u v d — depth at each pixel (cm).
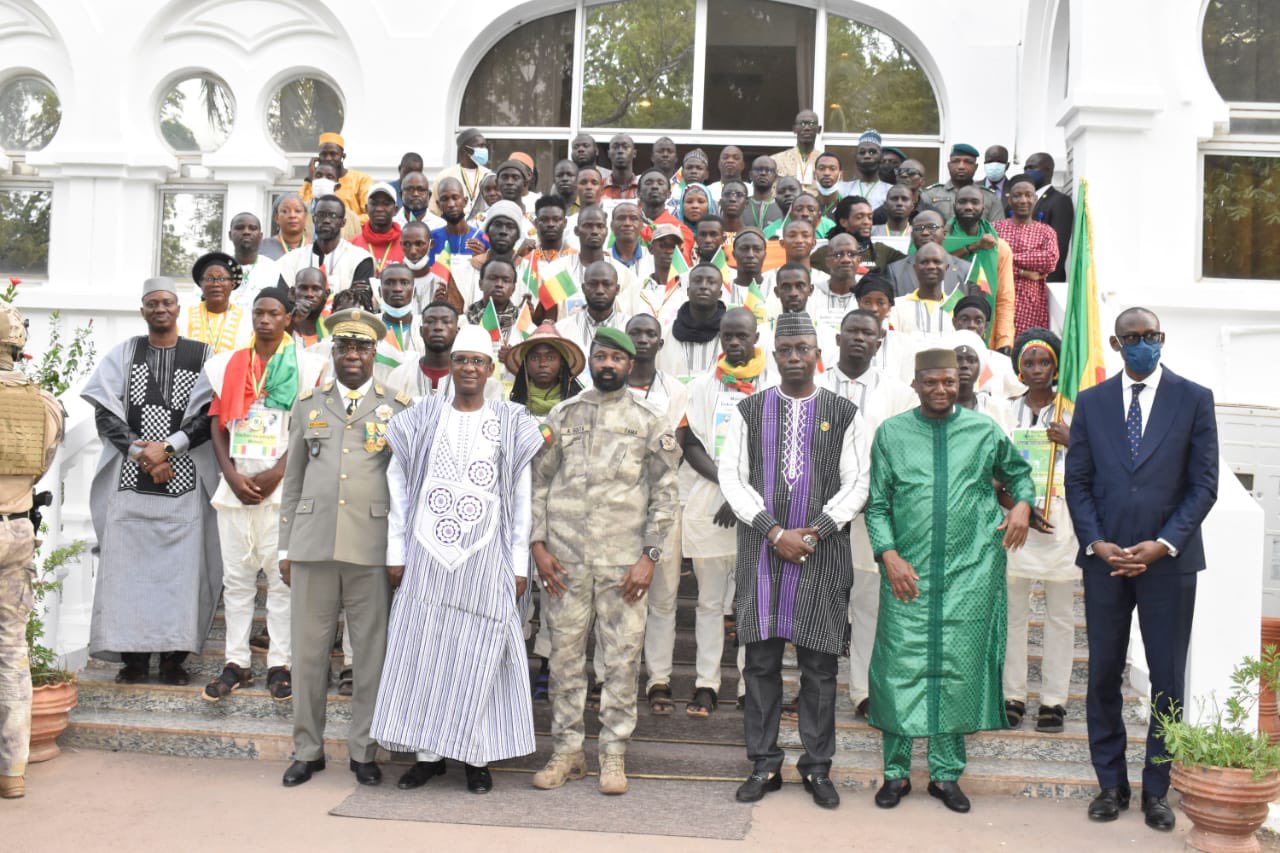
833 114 1221
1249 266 962
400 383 676
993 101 1159
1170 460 562
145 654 679
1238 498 637
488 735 577
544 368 654
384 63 1188
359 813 552
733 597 702
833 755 588
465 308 867
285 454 642
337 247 859
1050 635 629
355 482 593
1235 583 622
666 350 719
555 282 798
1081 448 583
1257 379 921
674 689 682
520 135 1233
